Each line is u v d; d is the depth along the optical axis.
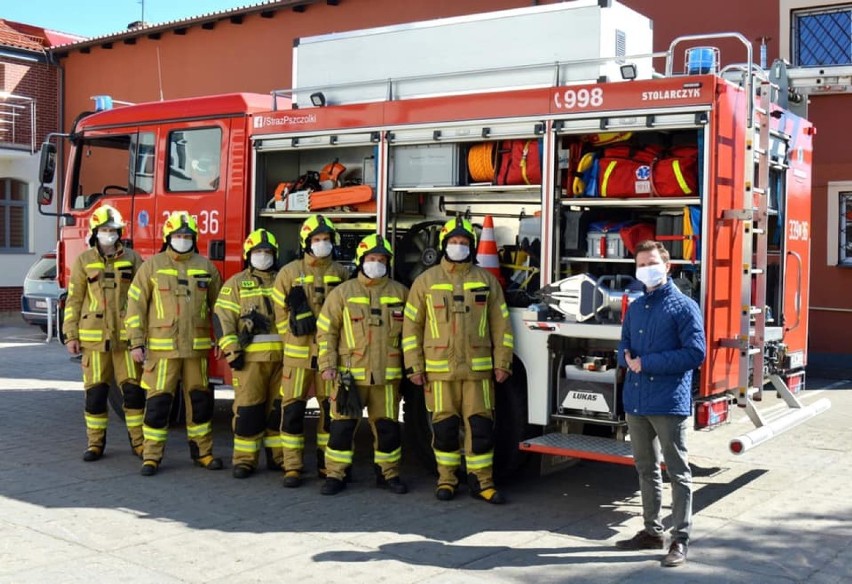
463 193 6.96
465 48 6.96
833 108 12.36
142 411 7.26
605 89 5.80
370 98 7.30
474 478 6.11
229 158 7.74
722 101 5.55
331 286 6.54
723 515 5.81
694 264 5.59
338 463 6.33
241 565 4.77
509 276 6.53
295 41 7.84
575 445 5.79
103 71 21.28
